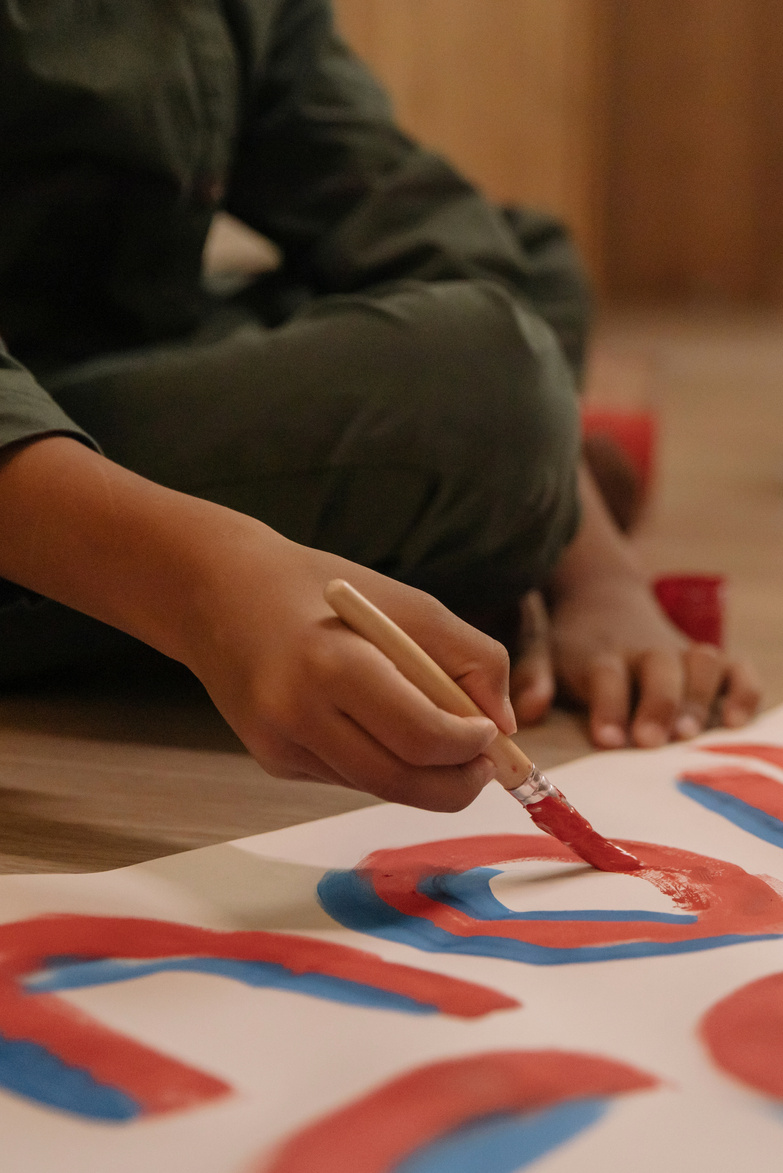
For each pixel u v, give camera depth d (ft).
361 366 2.71
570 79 14.71
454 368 2.73
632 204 16.37
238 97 3.35
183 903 1.77
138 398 2.70
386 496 2.74
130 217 3.08
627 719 2.85
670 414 9.96
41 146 2.93
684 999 1.50
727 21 15.39
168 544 1.79
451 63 12.00
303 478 2.69
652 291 16.63
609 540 3.49
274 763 1.66
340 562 1.74
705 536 5.57
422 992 1.50
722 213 16.10
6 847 2.06
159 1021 1.42
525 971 1.57
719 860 1.99
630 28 15.71
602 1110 1.25
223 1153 1.18
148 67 2.97
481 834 2.08
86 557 1.88
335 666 1.55
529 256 4.10
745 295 16.24
